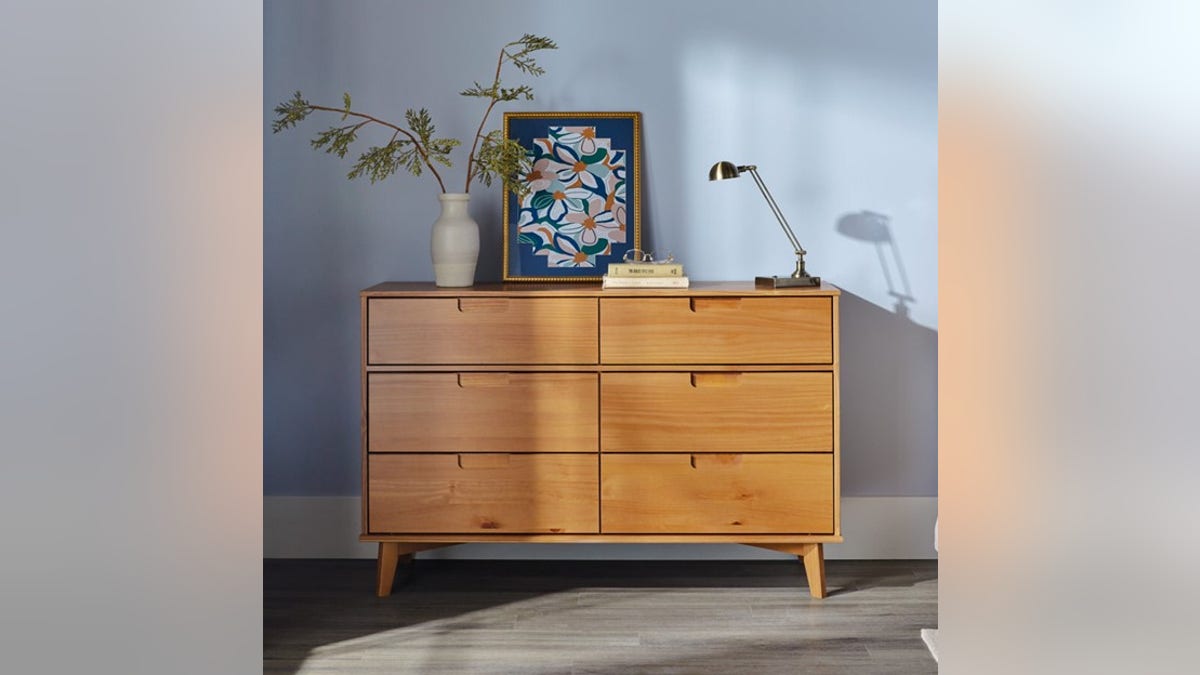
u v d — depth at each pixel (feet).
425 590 10.55
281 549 11.80
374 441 10.21
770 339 10.09
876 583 10.77
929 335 11.65
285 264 11.70
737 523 10.17
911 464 11.73
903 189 11.55
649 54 11.49
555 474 10.18
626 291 10.07
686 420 10.14
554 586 10.66
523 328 10.13
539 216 11.39
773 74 11.48
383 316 10.16
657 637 9.14
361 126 11.53
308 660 8.64
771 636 9.16
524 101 11.53
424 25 11.49
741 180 11.55
